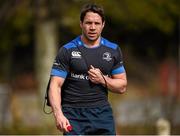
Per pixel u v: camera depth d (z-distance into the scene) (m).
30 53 104.75
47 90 18.27
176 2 71.88
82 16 17.94
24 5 64.44
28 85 105.38
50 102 17.97
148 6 70.62
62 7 64.50
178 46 96.56
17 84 103.81
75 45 18.08
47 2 63.94
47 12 64.56
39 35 65.69
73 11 64.69
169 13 73.31
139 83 96.94
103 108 18.22
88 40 18.03
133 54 98.12
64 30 84.81
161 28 75.06
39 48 65.81
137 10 69.75
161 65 97.62
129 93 94.12
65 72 18.11
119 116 65.44
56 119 17.75
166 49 97.50
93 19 17.78
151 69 97.88
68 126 17.62
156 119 61.62
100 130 18.22
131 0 68.75
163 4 71.44
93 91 18.09
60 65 18.09
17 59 104.12
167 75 94.56
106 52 18.11
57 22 67.69
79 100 18.14
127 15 69.50
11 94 69.56
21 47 102.75
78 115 18.17
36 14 64.94
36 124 65.56
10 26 79.38
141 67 98.25
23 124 63.78
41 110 64.44
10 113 68.62
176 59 96.94
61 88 18.34
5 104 68.88
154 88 89.56
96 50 18.06
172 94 71.00
